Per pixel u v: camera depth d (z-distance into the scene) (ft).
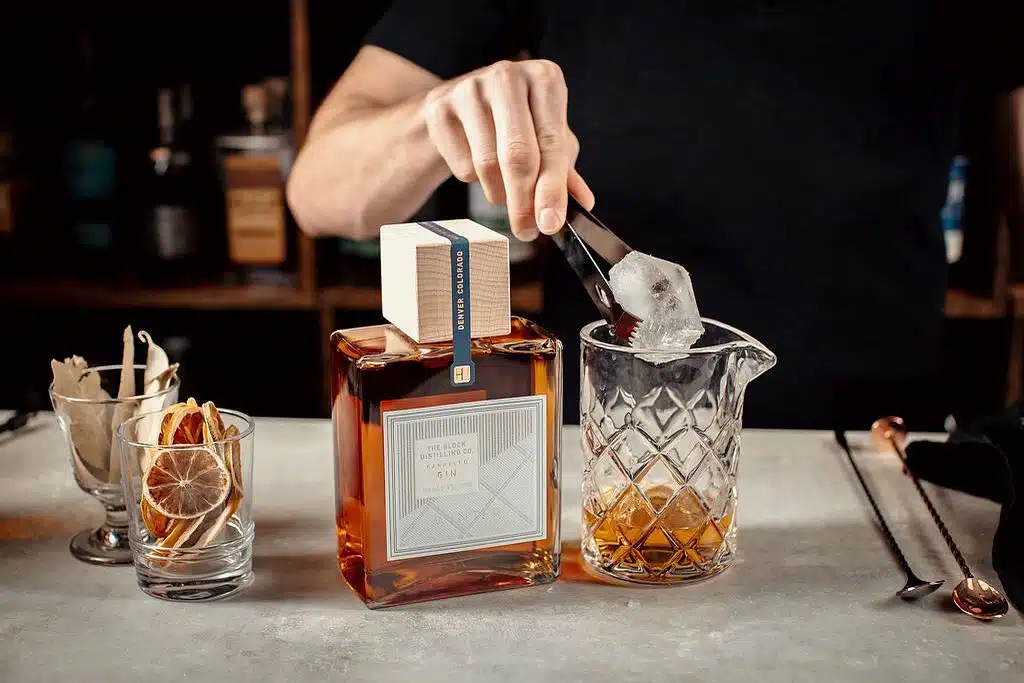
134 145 7.23
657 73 4.83
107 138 7.20
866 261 4.92
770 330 4.98
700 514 3.18
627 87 4.86
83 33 7.09
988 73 6.52
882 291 4.94
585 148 4.95
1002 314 6.47
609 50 4.85
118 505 3.35
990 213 6.62
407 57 4.79
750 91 4.81
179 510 3.10
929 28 4.74
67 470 3.76
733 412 3.18
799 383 5.01
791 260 4.92
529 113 3.33
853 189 4.86
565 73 4.91
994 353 7.06
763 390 5.03
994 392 7.07
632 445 3.15
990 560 3.29
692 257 4.96
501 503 3.17
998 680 2.86
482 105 3.43
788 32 4.75
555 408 3.18
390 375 3.04
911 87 4.79
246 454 3.17
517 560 3.21
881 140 4.82
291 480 3.71
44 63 7.18
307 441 3.96
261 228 6.83
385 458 3.07
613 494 3.20
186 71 7.19
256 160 6.74
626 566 3.21
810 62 4.77
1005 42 6.45
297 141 6.56
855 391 5.02
